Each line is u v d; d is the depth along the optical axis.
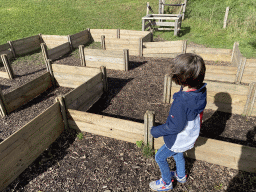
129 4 15.73
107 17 13.82
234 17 11.50
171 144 2.05
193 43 9.47
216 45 8.91
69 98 3.88
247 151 2.58
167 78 4.46
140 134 3.26
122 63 6.81
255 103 3.98
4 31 11.52
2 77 6.85
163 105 4.73
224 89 4.09
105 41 8.70
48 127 3.35
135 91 5.43
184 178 2.56
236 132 3.73
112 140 3.55
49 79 5.89
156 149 3.24
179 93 1.75
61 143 3.56
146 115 2.93
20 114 4.66
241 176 2.72
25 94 5.08
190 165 2.94
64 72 5.73
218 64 6.93
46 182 2.83
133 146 3.38
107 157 3.21
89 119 3.53
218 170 2.83
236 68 5.54
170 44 7.73
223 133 3.71
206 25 11.61
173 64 1.67
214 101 4.30
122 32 10.30
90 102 4.77
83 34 10.43
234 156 2.71
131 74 6.56
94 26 12.62
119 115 4.44
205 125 3.95
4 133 4.01
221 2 13.27
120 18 13.65
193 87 1.70
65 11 14.80
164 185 2.49
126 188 2.68
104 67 5.11
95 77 4.82
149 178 2.81
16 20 13.16
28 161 3.02
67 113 3.68
